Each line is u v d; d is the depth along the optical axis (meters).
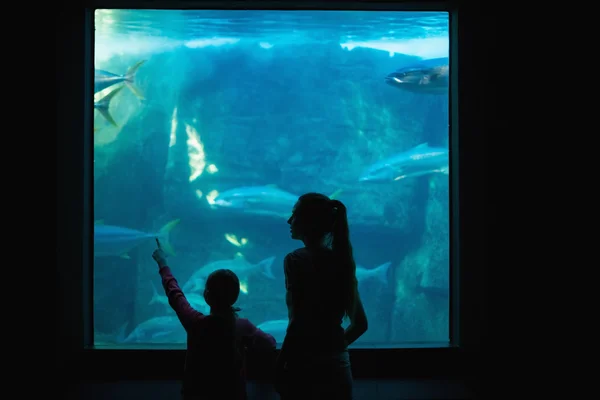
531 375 3.95
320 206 2.45
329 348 2.28
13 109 3.92
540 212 4.04
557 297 4.02
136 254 7.27
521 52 4.05
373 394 3.73
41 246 3.94
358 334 2.46
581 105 4.03
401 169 6.57
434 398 3.67
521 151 4.05
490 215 4.05
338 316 2.36
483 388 3.79
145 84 7.16
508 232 4.05
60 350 3.94
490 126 4.05
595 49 4.03
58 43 3.97
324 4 4.09
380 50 7.56
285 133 7.79
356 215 7.46
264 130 7.77
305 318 2.30
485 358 4.04
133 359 3.94
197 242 7.57
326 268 2.38
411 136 7.79
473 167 4.06
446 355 4.03
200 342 2.45
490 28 4.06
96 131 6.88
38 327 3.91
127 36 6.73
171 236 7.52
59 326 3.95
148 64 7.13
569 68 4.04
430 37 6.75
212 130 7.66
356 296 2.44
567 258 4.02
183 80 7.44
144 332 7.03
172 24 6.48
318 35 7.09
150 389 3.75
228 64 7.57
